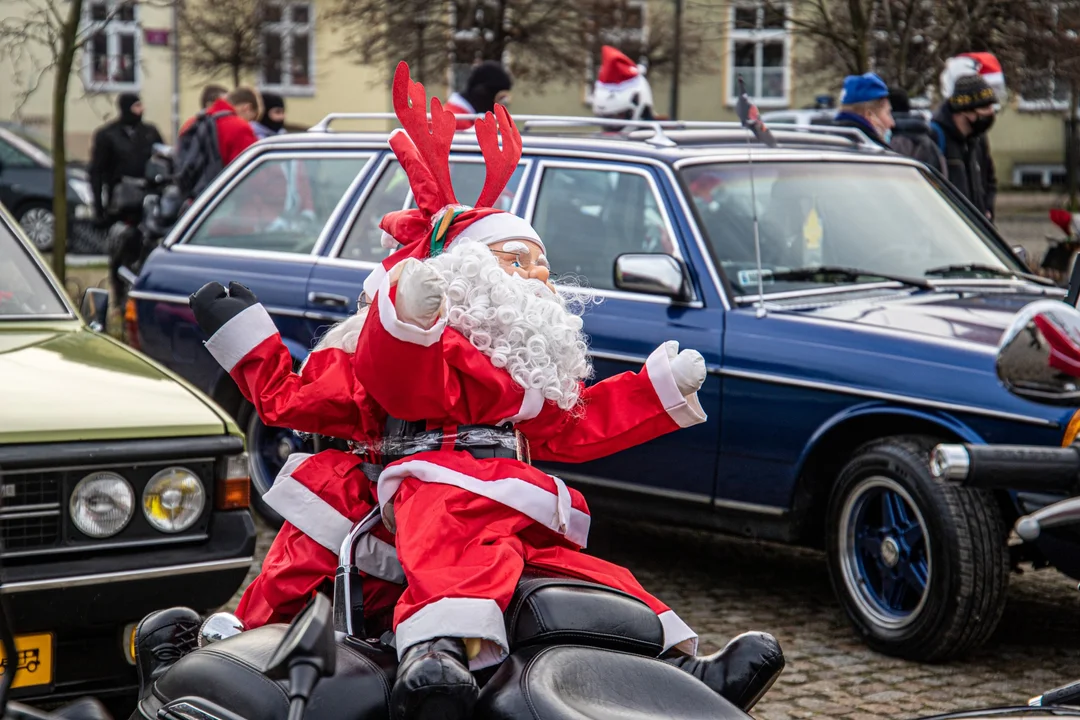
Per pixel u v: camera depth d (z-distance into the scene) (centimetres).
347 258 631
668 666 224
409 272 221
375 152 649
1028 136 2784
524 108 2603
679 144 598
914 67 1144
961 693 450
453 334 242
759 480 520
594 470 558
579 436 261
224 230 682
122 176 1502
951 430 474
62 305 488
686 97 2609
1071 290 288
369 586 249
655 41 1884
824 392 500
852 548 499
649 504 548
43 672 367
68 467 373
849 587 498
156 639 271
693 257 545
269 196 675
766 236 561
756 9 1218
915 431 494
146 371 432
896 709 435
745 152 592
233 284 255
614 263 539
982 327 502
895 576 488
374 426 252
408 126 269
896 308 529
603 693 214
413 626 220
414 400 232
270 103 1226
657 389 260
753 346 518
